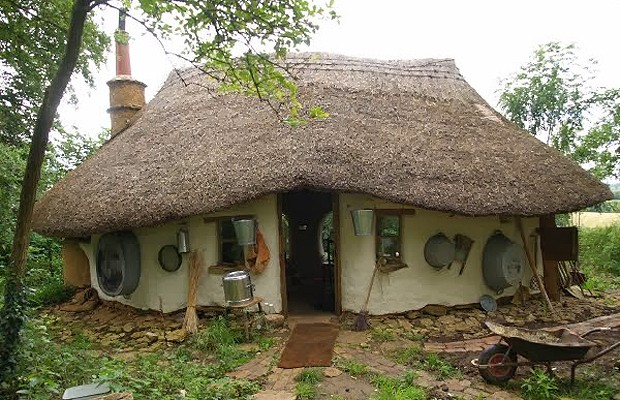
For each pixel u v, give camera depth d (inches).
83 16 191.3
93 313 326.6
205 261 290.0
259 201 284.2
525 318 286.4
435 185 270.5
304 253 459.8
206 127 319.6
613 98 486.3
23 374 169.6
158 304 299.3
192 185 269.6
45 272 431.2
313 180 257.0
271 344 243.3
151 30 189.6
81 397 148.3
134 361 225.9
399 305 286.7
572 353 179.8
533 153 316.8
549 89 510.6
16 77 379.6
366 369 204.1
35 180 194.4
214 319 268.1
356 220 273.6
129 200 274.1
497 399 176.9
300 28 181.3
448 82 390.6
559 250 315.9
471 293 300.0
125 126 406.0
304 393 179.9
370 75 371.2
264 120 308.3
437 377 198.8
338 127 296.2
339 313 289.4
